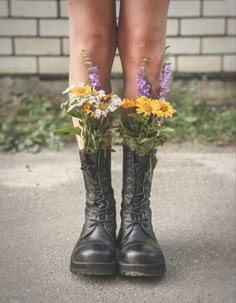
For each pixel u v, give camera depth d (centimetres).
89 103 150
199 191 226
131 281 158
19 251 176
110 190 164
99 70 157
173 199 218
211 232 189
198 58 332
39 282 158
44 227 194
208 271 164
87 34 153
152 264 155
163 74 157
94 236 160
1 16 326
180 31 329
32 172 250
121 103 152
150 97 156
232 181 238
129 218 162
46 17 327
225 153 278
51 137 290
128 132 156
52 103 328
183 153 277
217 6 327
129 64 155
